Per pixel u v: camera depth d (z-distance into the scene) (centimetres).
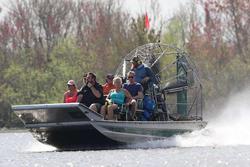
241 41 17750
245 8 17850
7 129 17125
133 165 5559
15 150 7594
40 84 17788
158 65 7762
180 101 7831
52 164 5775
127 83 7200
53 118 6944
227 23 17938
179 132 7500
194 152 6538
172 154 6347
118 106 7075
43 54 19712
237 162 5653
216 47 17250
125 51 16525
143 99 7300
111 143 7081
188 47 17100
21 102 17812
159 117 7494
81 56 17650
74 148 7219
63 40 18712
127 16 18188
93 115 6875
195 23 17812
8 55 19562
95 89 7112
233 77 16000
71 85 7319
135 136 7106
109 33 17988
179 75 7788
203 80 16100
